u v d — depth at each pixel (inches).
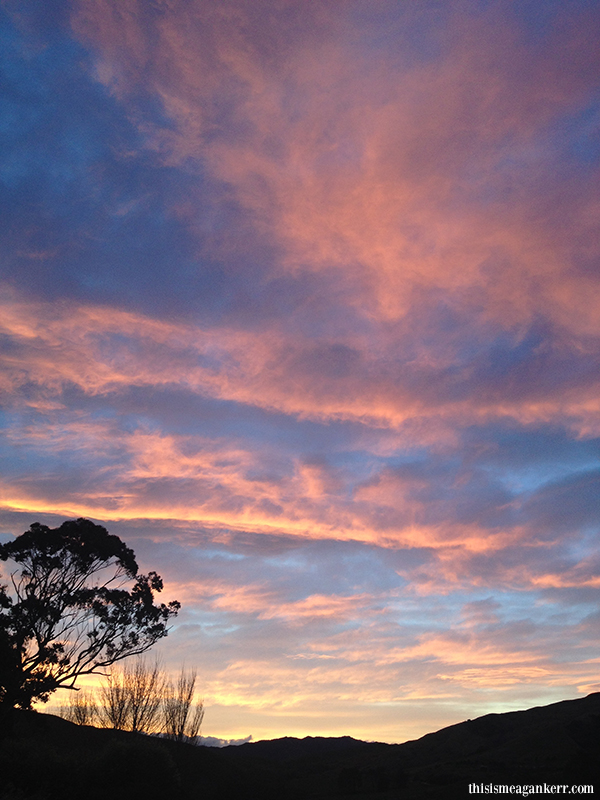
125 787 1048.8
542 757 1850.4
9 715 1392.7
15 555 1642.5
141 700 1760.6
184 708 1784.0
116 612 1658.5
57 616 1536.7
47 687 1475.1
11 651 1453.0
